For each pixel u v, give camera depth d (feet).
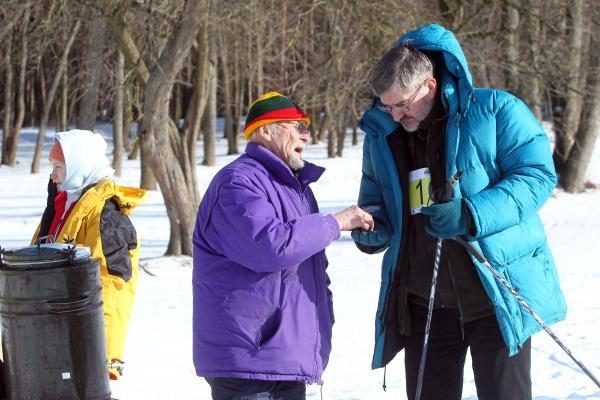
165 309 32.30
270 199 12.12
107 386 13.00
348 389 20.39
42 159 121.19
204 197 12.35
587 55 72.13
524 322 12.42
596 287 33.14
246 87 139.74
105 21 46.96
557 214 62.90
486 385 12.69
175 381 21.40
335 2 47.42
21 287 12.28
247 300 11.93
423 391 13.53
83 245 15.19
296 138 12.63
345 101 50.49
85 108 82.64
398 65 12.21
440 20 50.39
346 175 93.81
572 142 76.74
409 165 13.20
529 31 53.98
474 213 11.78
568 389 19.51
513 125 12.42
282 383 12.23
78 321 12.52
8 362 12.59
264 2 51.62
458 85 12.47
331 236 11.93
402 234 13.25
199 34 45.42
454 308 13.16
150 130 44.45
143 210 70.08
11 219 64.49
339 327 27.53
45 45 48.98
